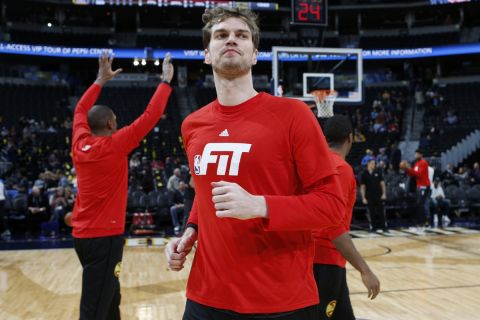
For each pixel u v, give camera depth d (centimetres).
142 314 453
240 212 145
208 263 170
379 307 470
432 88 2336
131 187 1258
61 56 2264
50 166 1470
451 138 1814
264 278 162
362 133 1880
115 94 2206
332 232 238
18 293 548
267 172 162
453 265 684
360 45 2588
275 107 168
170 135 1820
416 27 2628
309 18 1314
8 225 1124
